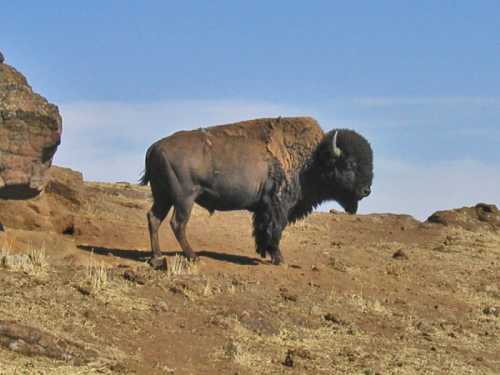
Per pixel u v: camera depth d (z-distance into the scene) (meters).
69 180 51.03
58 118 37.88
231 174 39.72
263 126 41.41
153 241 39.31
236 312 33.72
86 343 27.61
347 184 42.38
